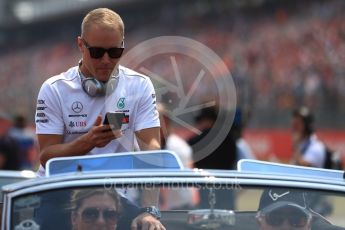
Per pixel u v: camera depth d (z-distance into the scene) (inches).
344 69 2028.8
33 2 4729.3
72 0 4126.5
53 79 337.1
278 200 279.0
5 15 4667.8
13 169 947.3
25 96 3666.3
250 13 2888.8
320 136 1948.8
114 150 336.2
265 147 2096.5
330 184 281.3
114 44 323.9
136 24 3631.9
